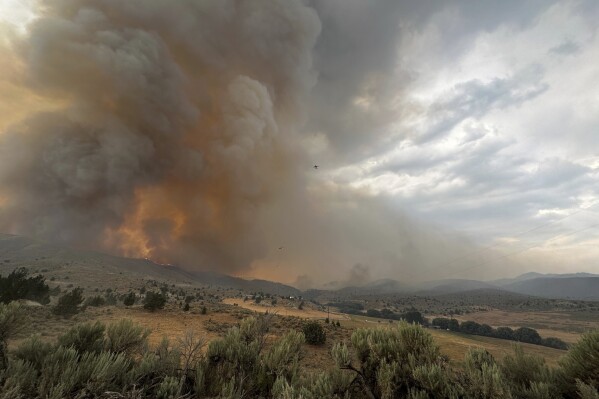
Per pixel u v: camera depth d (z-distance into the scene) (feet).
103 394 17.56
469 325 315.58
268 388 22.17
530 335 263.70
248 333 29.17
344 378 20.75
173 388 19.70
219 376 22.57
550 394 17.99
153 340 58.59
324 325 116.26
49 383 17.26
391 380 19.48
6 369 18.16
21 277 103.86
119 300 185.06
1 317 22.02
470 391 17.44
